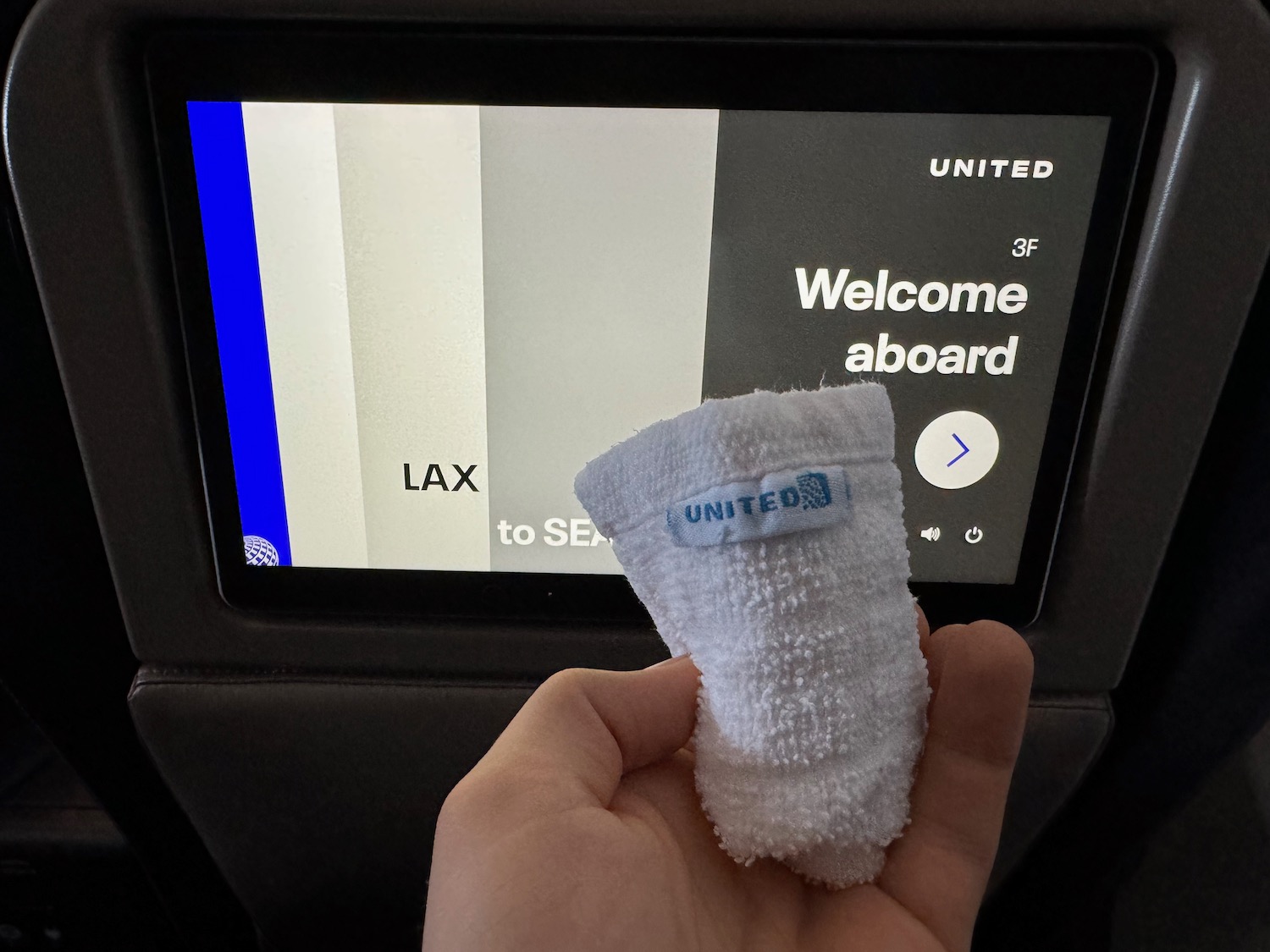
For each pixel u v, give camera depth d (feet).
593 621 1.22
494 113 0.98
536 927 0.80
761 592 0.82
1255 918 1.56
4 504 1.11
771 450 0.81
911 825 0.96
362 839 1.39
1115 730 1.35
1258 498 1.10
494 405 1.10
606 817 0.88
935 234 1.03
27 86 0.95
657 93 0.98
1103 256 1.03
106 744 1.31
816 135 0.99
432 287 1.05
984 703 0.94
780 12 0.94
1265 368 1.06
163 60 0.96
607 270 1.04
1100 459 1.10
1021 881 1.51
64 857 1.43
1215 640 1.19
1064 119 0.98
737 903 0.94
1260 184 0.97
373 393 1.10
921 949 0.91
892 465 0.88
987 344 1.07
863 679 0.85
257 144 0.99
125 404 1.07
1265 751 1.65
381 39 0.96
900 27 0.95
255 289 1.05
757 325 1.07
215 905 1.55
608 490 0.86
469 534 1.17
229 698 1.25
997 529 1.15
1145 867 1.65
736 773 0.87
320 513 1.16
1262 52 0.93
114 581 1.18
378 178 1.01
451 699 1.26
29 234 1.00
